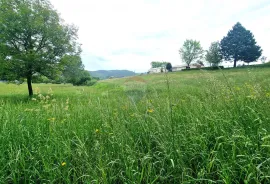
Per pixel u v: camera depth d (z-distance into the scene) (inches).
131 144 116.7
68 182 96.7
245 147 100.6
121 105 202.7
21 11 669.9
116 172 105.3
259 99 149.2
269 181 79.7
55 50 779.4
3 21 650.8
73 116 188.4
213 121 126.9
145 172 96.4
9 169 106.0
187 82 698.8
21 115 187.3
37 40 741.3
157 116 135.4
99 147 116.3
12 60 664.4
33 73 749.9
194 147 112.3
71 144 132.3
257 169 79.7
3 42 665.0
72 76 891.4
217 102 153.4
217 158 98.9
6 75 696.4
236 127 115.3
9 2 713.0
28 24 683.4
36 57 692.1
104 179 90.0
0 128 148.8
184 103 190.5
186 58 3297.2
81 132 143.9
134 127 145.6
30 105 279.3
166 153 104.9
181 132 124.6
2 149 119.6
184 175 92.1
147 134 130.6
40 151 118.1
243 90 184.4
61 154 113.7
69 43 814.5
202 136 116.3
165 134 116.1
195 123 130.1
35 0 779.4
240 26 3090.6
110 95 330.6
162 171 103.0
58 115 185.0
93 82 2333.9
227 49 3115.2
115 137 121.8
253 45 2987.2
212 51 2364.7
